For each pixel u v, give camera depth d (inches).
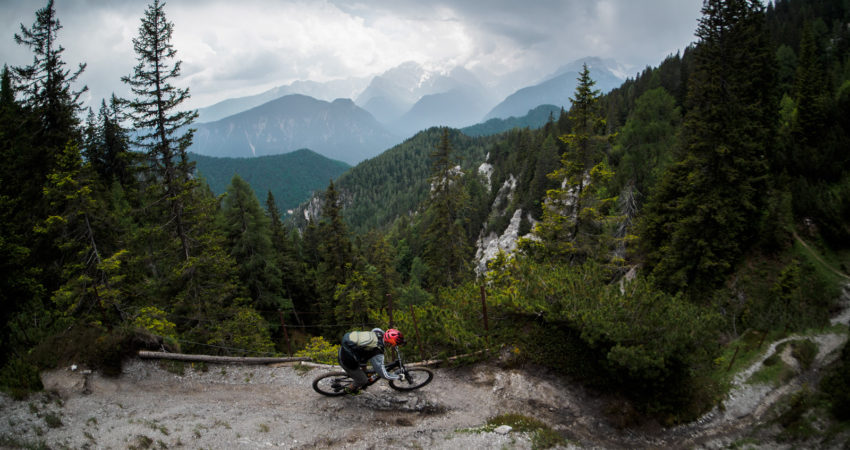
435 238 1306.6
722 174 888.3
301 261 1957.4
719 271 904.9
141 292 761.0
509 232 2893.7
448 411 337.4
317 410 333.4
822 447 327.0
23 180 780.6
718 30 912.3
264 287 1258.0
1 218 512.1
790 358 561.3
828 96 1424.7
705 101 925.2
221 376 395.5
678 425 356.2
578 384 374.3
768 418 385.1
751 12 1279.5
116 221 721.0
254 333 832.9
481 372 390.9
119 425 287.9
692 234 925.8
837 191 1041.5
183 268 765.9
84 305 653.9
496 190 4202.8
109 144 1317.7
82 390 336.8
